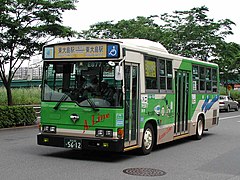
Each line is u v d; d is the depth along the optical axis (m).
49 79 10.17
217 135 16.64
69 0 19.44
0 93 28.88
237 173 8.86
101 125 9.43
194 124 14.41
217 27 33.88
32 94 32.34
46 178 7.70
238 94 54.28
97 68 9.64
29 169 8.52
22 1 18.20
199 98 14.87
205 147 12.92
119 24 32.56
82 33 30.44
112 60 9.47
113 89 9.41
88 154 10.74
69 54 9.95
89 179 7.75
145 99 10.67
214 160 10.46
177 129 12.94
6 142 13.05
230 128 19.81
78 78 9.83
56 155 10.46
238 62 42.41
